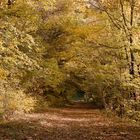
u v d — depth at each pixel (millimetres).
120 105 24047
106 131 17047
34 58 21359
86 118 24375
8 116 19703
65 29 31422
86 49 25031
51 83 31016
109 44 22391
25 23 22359
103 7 21812
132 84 19781
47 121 20719
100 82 25484
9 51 17891
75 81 36562
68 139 14648
